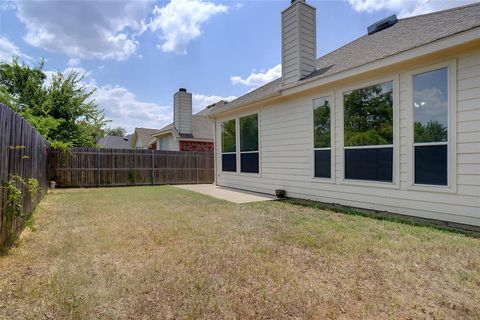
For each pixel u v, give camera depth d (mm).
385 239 3543
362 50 6695
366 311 1972
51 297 2154
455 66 4207
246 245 3367
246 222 4547
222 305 2053
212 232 3945
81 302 2086
